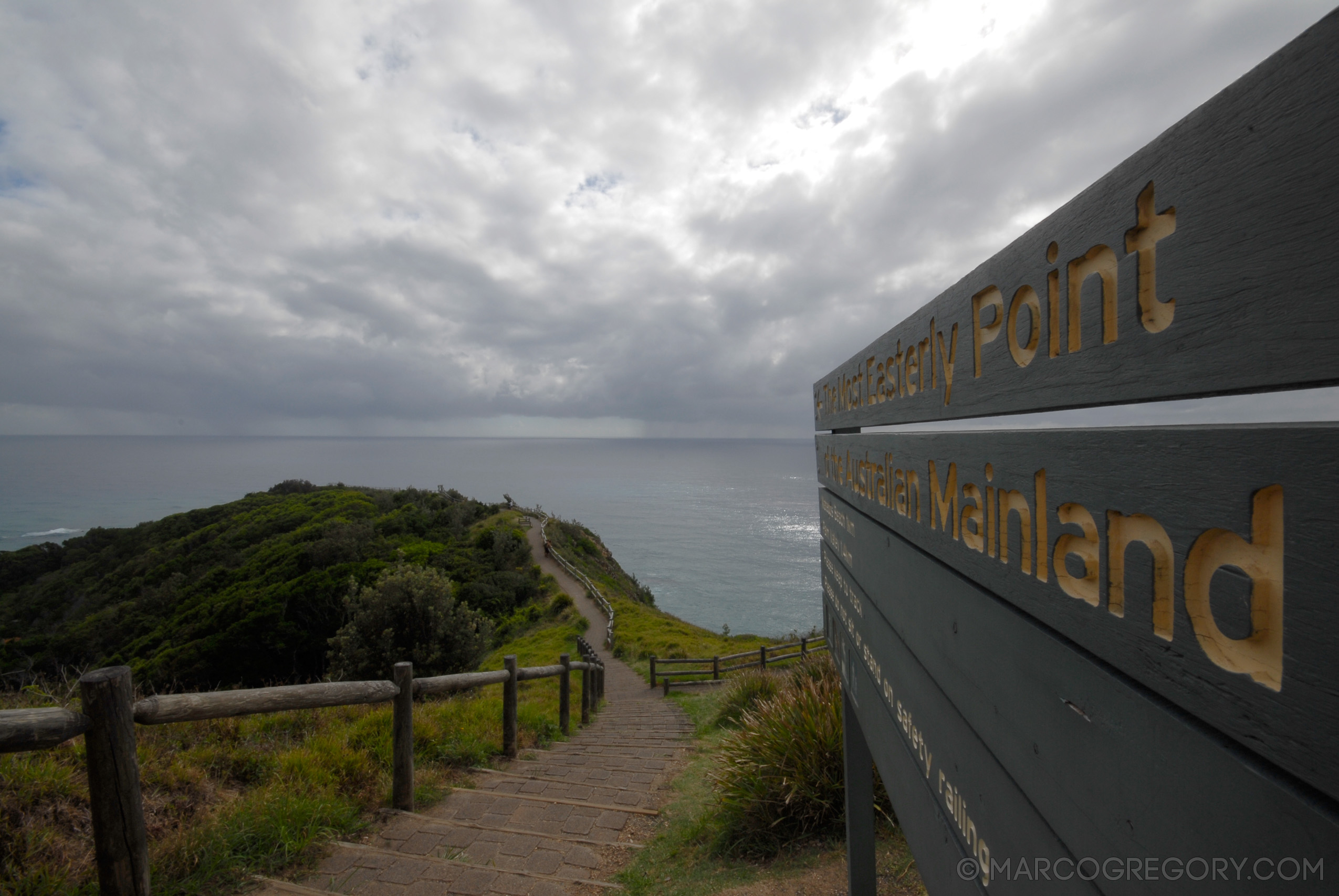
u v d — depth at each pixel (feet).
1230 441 1.52
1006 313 2.81
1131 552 1.93
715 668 43.68
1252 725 1.45
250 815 9.86
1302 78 1.32
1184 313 1.71
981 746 3.18
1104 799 2.10
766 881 9.90
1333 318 1.23
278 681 63.87
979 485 3.12
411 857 10.02
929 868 4.05
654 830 12.35
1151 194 1.86
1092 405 2.19
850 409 6.41
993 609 2.98
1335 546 1.21
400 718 12.00
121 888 7.13
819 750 11.89
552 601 81.97
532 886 9.54
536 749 18.81
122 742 7.08
